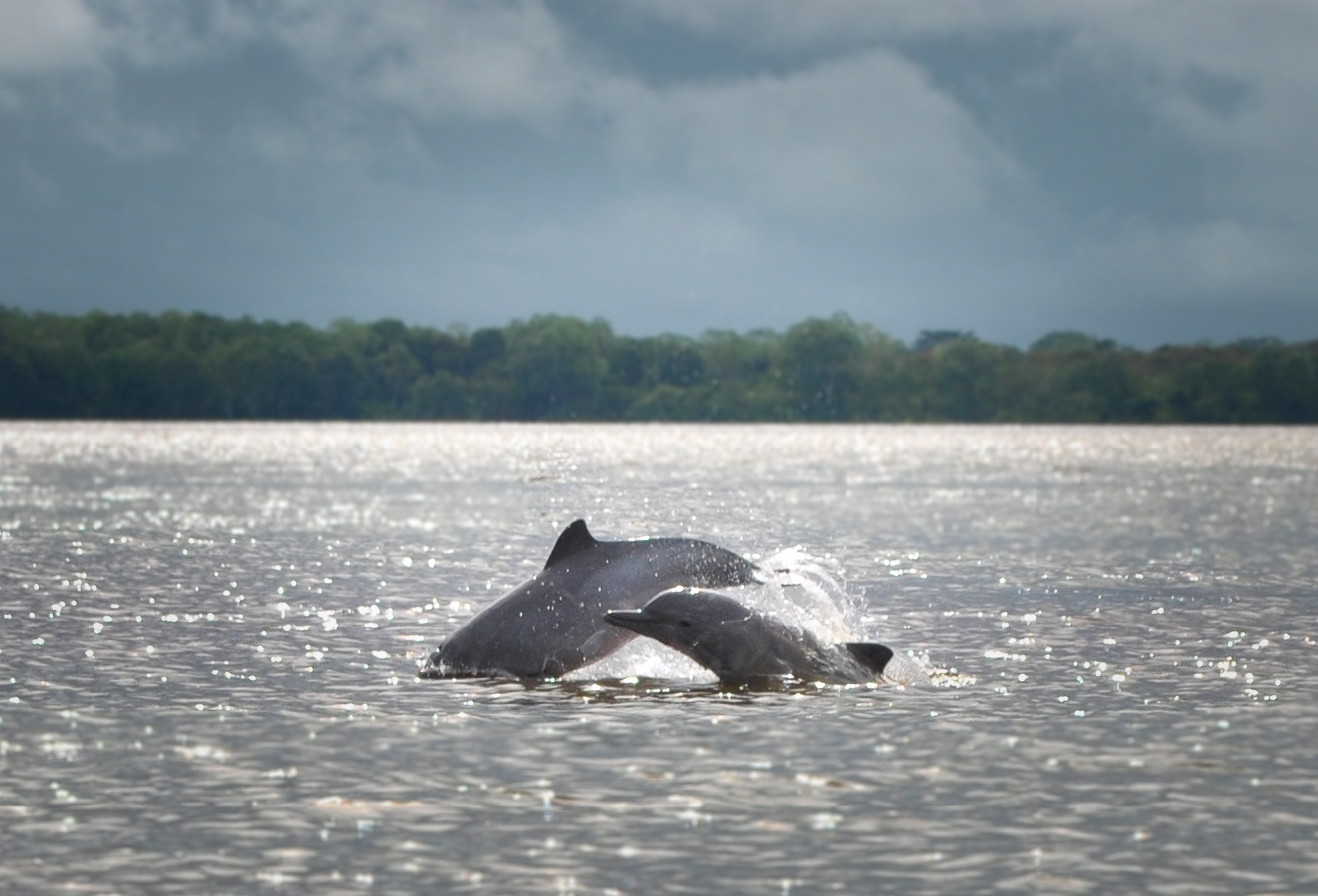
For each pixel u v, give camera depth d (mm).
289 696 54500
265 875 34406
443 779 42531
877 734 48219
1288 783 42031
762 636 58875
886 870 34781
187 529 129750
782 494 191250
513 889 33562
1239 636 69125
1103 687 56344
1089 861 35344
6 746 46250
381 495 186750
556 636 60219
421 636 69062
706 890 33531
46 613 75438
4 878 34125
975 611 78688
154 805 39875
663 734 48250
